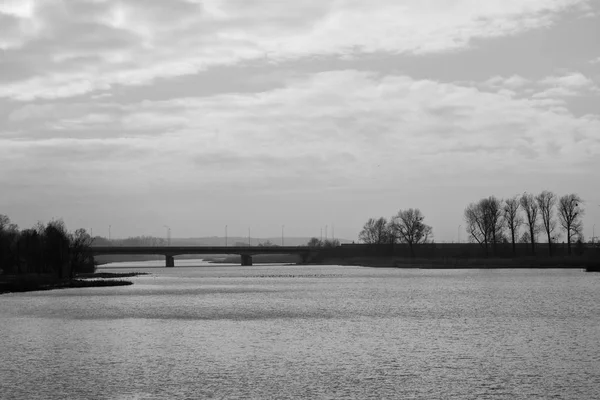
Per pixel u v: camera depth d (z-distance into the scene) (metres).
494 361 64.44
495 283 179.88
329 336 81.06
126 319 99.94
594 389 53.78
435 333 82.81
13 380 57.66
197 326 90.94
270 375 59.16
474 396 52.06
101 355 68.75
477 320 95.50
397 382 56.41
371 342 76.25
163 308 118.06
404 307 116.75
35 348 73.19
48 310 114.44
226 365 63.34
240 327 89.75
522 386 54.81
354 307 118.00
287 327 89.56
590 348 71.00
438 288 165.88
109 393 53.41
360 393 53.09
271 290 169.25
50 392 53.69
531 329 85.19
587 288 155.12
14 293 160.62
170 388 54.81
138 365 63.56
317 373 59.81
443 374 59.16
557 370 60.38
